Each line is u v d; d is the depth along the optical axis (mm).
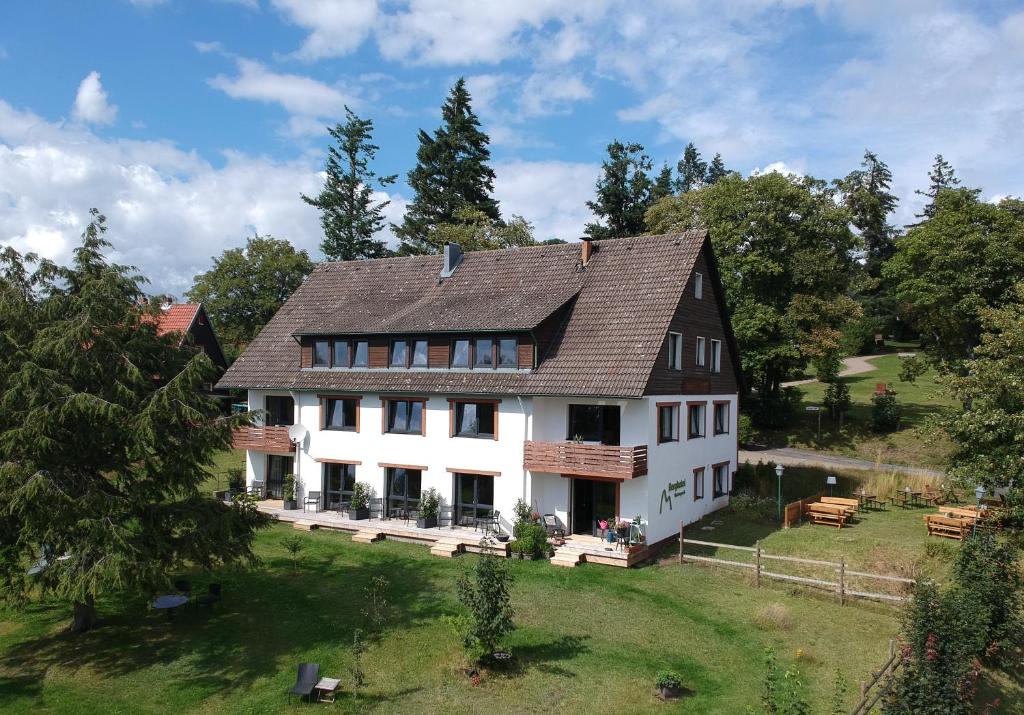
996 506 26125
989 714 14359
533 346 25719
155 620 18547
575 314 27391
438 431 27000
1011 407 22781
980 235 37656
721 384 31484
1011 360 23031
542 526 24250
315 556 23969
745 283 45875
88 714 13914
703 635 17344
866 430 44219
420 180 61219
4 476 13859
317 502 29469
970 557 17188
